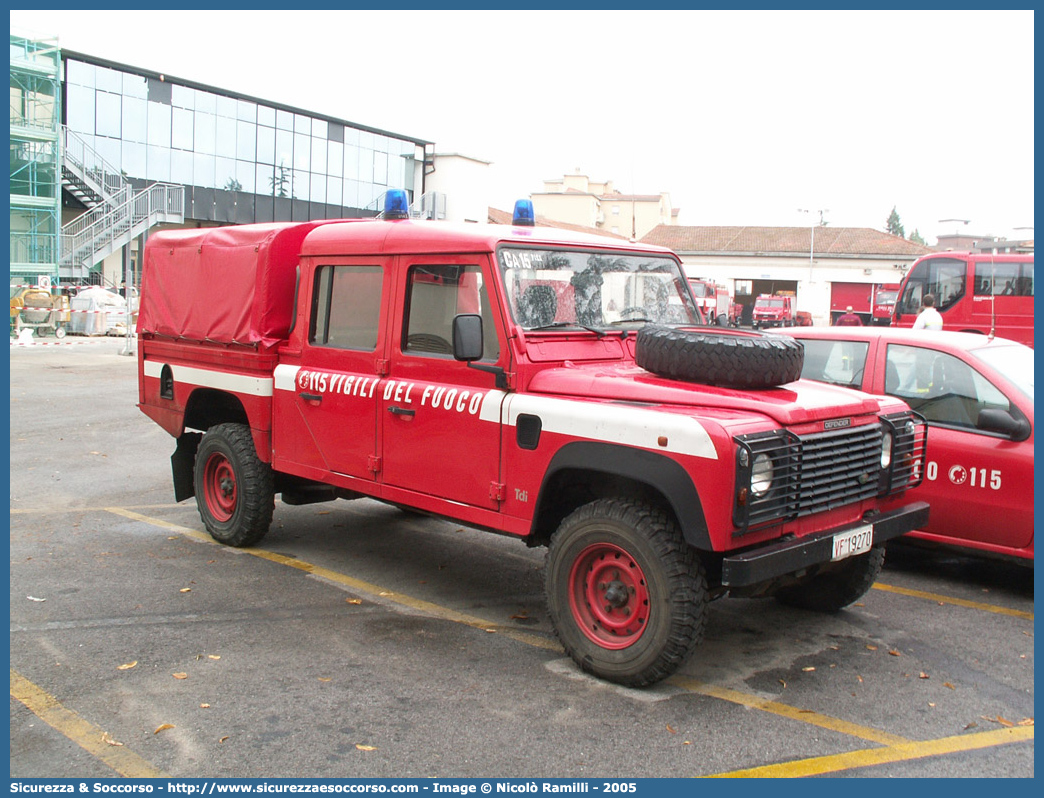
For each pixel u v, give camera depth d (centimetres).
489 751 368
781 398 429
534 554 668
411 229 527
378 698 415
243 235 632
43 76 2747
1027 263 1959
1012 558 573
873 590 595
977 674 457
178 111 3173
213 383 659
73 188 3027
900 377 642
